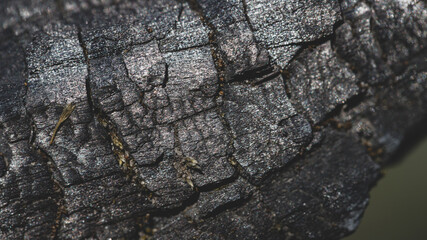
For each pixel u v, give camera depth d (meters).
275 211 0.18
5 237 0.17
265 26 0.18
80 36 0.18
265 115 0.18
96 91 0.18
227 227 0.18
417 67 0.18
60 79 0.18
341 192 0.18
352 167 0.18
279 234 0.18
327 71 0.18
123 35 0.18
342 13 0.18
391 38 0.18
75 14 0.19
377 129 0.18
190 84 0.18
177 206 0.18
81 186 0.17
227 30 0.18
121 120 0.18
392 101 0.19
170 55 0.18
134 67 0.18
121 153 0.18
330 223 0.18
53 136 0.18
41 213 0.17
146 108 0.18
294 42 0.18
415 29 0.18
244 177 0.18
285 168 0.18
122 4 0.19
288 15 0.18
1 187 0.17
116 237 0.18
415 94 0.18
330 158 0.18
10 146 0.18
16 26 0.19
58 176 0.17
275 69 0.18
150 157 0.17
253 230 0.18
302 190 0.18
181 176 0.18
